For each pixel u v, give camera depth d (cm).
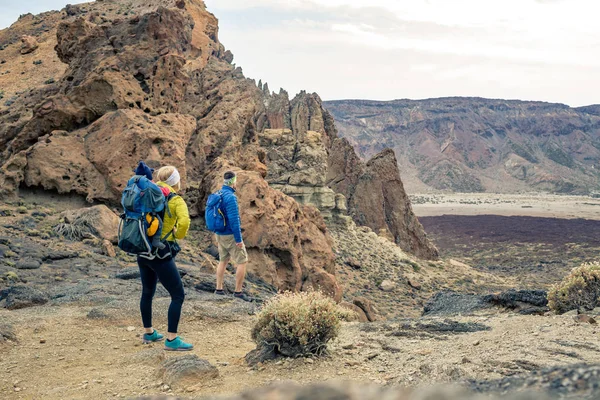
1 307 947
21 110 2889
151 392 498
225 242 1104
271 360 581
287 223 2105
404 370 529
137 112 2273
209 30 5969
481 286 4566
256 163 2820
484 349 582
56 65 5609
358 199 6091
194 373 522
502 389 233
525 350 554
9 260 1298
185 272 1273
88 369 604
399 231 6125
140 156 2122
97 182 2094
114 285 1112
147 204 636
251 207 2000
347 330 782
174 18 2730
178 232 654
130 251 647
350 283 3838
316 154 5334
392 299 3616
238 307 977
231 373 552
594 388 200
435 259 6209
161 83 2508
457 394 221
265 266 1948
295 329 583
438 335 704
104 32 2728
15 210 1839
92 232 1712
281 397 249
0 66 5684
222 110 2991
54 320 846
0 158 2366
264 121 7744
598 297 842
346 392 242
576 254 8994
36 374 587
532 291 984
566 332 627
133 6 6306
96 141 2172
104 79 2316
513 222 16488
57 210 1986
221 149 2828
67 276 1255
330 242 2806
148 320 723
